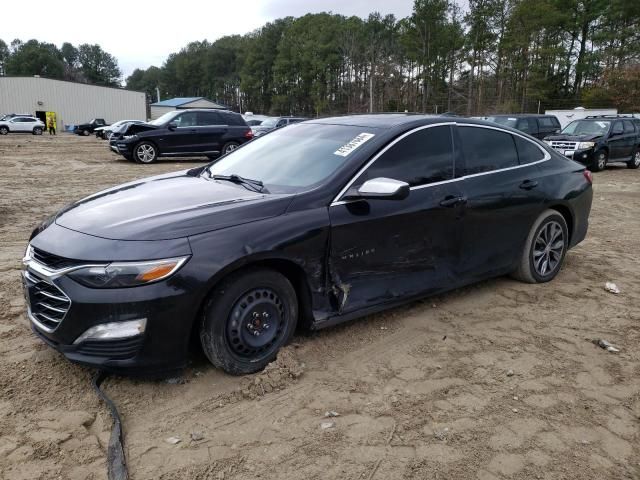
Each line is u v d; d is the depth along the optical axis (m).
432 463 2.66
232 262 3.09
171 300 2.94
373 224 3.72
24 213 8.44
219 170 4.45
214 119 18.48
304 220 3.42
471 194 4.35
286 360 3.42
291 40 97.62
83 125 47.88
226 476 2.54
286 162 4.08
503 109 53.66
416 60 66.00
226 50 134.38
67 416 2.94
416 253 4.04
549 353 3.84
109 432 2.83
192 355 3.56
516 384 3.41
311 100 93.44
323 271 3.55
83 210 3.52
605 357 3.81
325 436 2.84
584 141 16.75
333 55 86.38
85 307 2.89
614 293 5.09
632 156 18.25
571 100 53.69
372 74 69.56
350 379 3.40
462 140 4.47
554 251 5.29
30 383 3.25
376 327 4.14
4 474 2.50
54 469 2.55
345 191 3.65
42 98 59.16
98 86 61.53
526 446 2.82
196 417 2.97
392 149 3.97
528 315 4.49
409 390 3.30
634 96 45.66
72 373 3.36
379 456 2.70
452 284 4.37
